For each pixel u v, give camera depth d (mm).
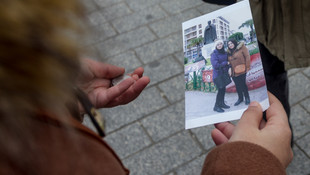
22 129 377
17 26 349
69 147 446
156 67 2627
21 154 384
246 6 1098
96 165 480
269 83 1700
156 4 3064
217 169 637
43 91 381
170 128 2275
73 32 407
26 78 365
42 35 373
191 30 1143
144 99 2443
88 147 479
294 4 1358
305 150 2057
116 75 1001
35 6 368
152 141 2230
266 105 880
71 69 435
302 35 1406
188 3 3010
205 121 933
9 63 355
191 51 1099
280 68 1627
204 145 2168
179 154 2154
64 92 417
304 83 2334
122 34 2877
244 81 952
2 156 377
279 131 768
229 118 912
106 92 958
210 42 1082
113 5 3121
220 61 1025
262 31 1490
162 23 2910
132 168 2137
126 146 2232
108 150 520
